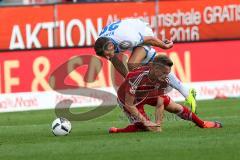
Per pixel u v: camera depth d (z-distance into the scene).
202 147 27.70
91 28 52.69
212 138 30.00
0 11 51.69
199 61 50.69
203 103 48.50
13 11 51.91
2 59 48.25
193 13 54.19
